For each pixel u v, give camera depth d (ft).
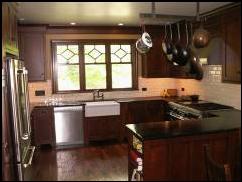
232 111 12.76
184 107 14.74
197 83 17.19
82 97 19.27
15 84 8.64
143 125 10.18
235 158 9.53
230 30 11.83
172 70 18.33
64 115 17.34
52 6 11.65
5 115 8.03
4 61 8.20
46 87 18.57
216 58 13.00
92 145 17.48
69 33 18.58
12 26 10.13
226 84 14.12
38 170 9.68
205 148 8.00
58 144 17.43
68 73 19.13
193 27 13.80
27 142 10.34
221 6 11.71
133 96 20.11
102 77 19.72
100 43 19.31
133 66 20.07
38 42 17.28
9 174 8.18
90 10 12.60
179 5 11.59
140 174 9.19
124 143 17.85
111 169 12.35
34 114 16.87
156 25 17.99
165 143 8.73
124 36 19.54
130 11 12.84
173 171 8.91
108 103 17.94
